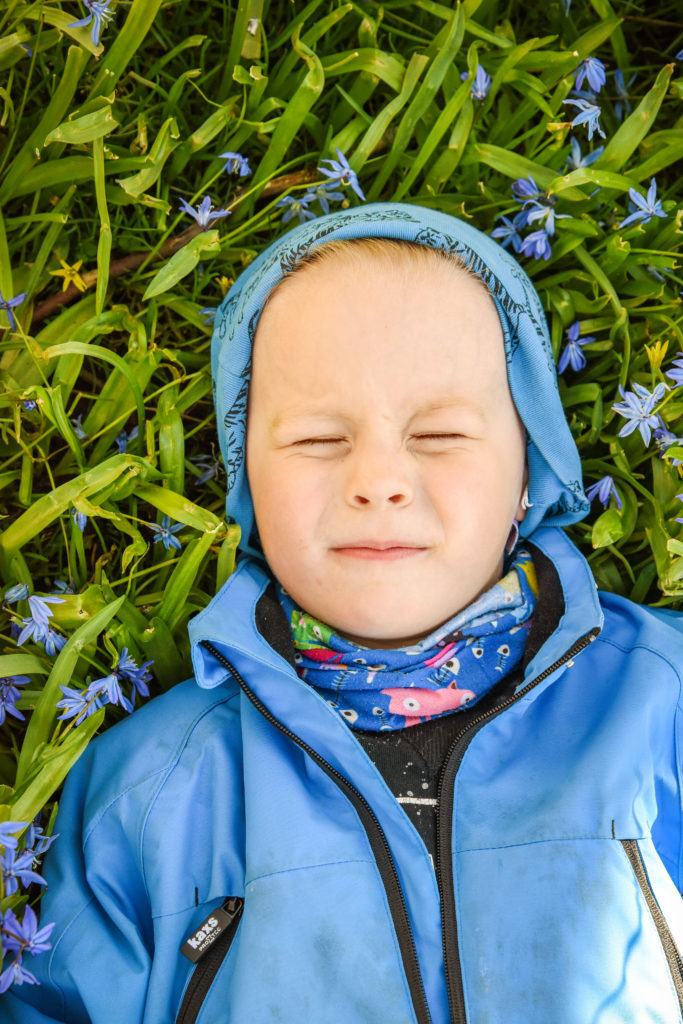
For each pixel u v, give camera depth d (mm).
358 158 2121
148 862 1689
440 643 1760
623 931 1501
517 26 2381
